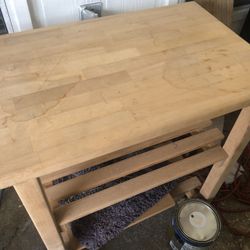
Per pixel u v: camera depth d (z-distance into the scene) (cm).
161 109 57
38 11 86
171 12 83
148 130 53
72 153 49
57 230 72
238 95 60
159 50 70
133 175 91
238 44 72
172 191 99
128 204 92
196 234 88
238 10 146
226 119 145
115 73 64
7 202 118
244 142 81
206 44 72
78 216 75
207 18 81
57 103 57
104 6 95
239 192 120
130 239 109
